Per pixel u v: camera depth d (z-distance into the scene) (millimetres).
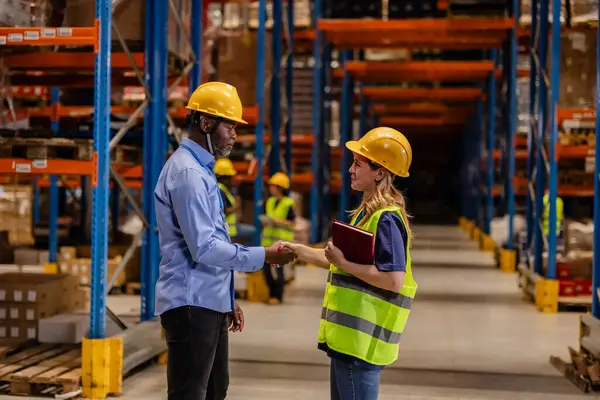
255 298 10336
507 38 13586
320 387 5922
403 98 19875
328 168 16547
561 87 9492
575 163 12250
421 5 13406
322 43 13750
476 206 21812
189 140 3545
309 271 13961
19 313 6547
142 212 6613
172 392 3441
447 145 35062
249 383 6020
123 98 10234
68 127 10578
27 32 5445
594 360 6145
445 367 6672
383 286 3133
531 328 8531
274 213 10266
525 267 11320
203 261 3318
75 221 14547
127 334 5762
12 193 10859
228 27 13883
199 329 3428
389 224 3184
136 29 6516
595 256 6680
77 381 5395
